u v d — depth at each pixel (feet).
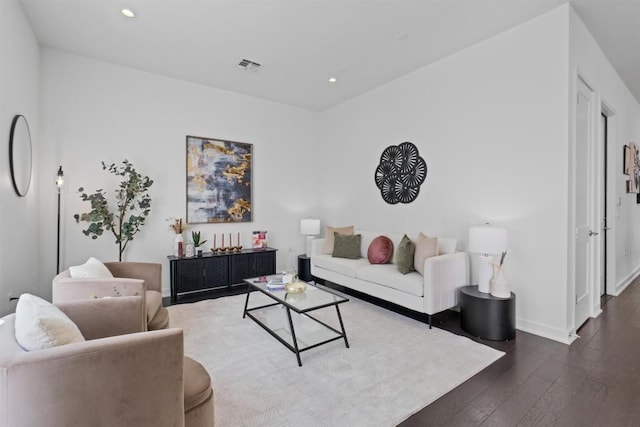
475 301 9.17
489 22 9.61
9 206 8.10
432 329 9.74
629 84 14.32
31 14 9.21
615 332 9.43
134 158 12.99
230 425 5.47
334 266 13.61
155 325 7.64
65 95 11.54
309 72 13.23
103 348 3.45
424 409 5.93
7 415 3.18
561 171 8.91
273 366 7.50
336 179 17.65
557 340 8.90
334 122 17.76
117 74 12.57
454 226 11.75
